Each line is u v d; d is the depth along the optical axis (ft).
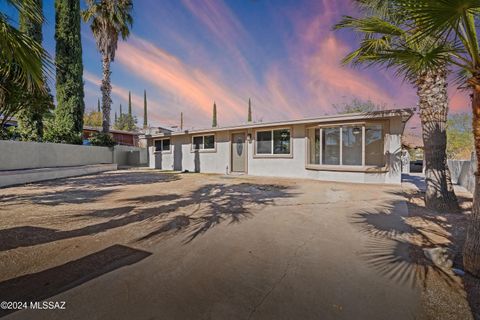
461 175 28.91
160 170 52.90
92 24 54.49
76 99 52.34
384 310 6.26
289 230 12.67
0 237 11.27
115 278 7.76
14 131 43.55
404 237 11.53
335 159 33.06
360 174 31.30
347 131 32.07
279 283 7.56
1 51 8.69
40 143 40.06
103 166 50.19
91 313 6.04
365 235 11.87
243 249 10.21
